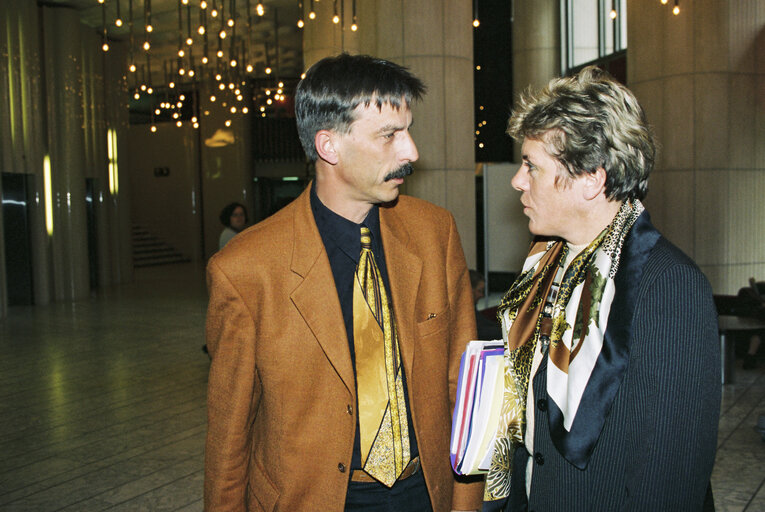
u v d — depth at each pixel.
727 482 3.50
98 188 13.00
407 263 1.33
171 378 5.88
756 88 8.86
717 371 1.03
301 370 1.26
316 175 1.33
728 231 8.87
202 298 11.45
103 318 9.34
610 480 1.08
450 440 1.39
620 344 1.04
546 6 13.66
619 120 1.07
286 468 1.25
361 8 8.03
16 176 10.52
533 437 1.21
